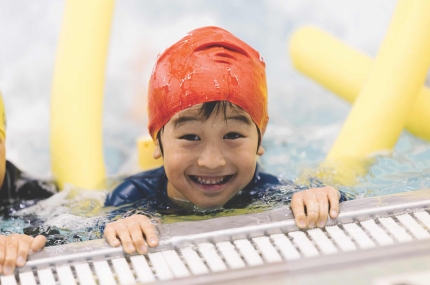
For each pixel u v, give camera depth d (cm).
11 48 321
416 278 102
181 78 144
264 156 226
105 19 206
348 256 111
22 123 286
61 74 201
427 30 189
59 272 113
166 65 150
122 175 206
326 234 121
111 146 272
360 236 119
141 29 339
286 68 332
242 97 142
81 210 168
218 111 140
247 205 158
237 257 114
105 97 309
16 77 309
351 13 342
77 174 190
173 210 158
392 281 102
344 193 158
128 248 118
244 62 148
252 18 349
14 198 184
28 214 170
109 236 122
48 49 321
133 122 294
